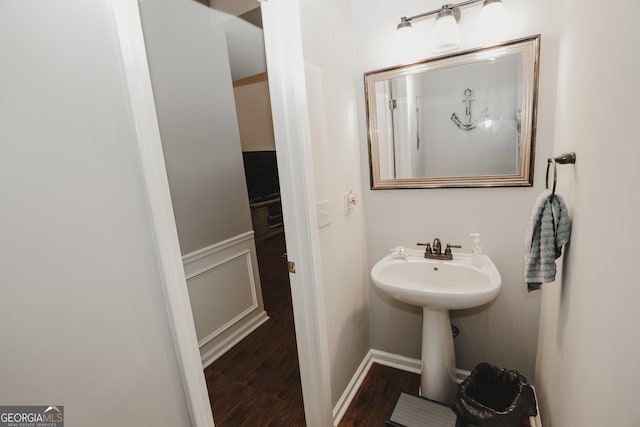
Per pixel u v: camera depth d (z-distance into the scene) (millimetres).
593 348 740
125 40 661
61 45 578
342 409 1666
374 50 1688
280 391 1865
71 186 596
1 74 508
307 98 1343
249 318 2555
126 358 693
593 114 793
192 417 834
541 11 1321
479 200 1595
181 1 1930
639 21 526
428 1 1521
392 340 2002
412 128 1670
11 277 527
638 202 523
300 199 1319
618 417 589
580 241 880
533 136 1412
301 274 1378
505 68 1425
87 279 623
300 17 1281
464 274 1546
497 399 1486
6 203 519
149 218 725
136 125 684
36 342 559
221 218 2273
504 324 1667
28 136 540
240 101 4766
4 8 509
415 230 1779
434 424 1396
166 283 750
